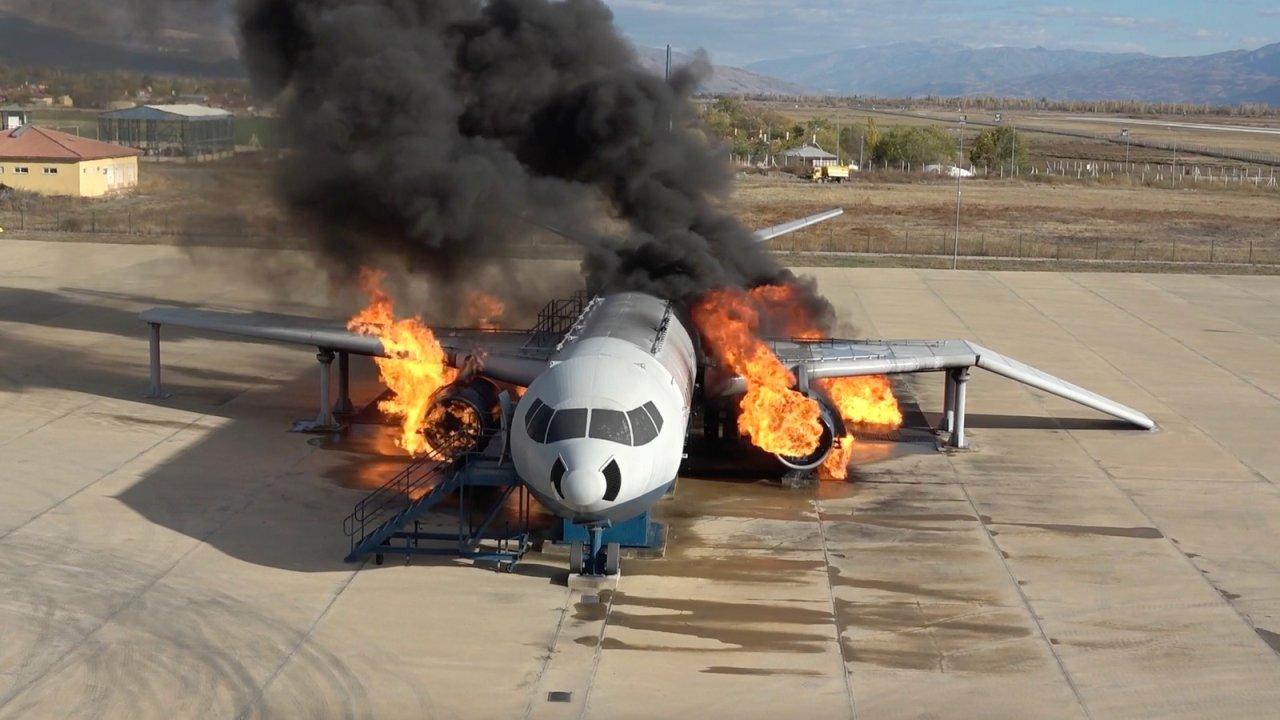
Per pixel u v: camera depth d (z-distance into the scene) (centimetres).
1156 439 3391
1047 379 3344
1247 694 1892
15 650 1948
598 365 2327
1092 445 3331
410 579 2302
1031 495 2888
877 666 1977
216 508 2655
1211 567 2434
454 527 2597
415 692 1856
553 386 2291
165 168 8731
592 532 2277
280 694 1838
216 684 1859
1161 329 5041
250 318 3481
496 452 2789
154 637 2014
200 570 2306
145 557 2359
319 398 3638
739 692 1880
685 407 2497
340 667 1931
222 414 3431
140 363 4028
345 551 2431
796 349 3303
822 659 2000
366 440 3222
